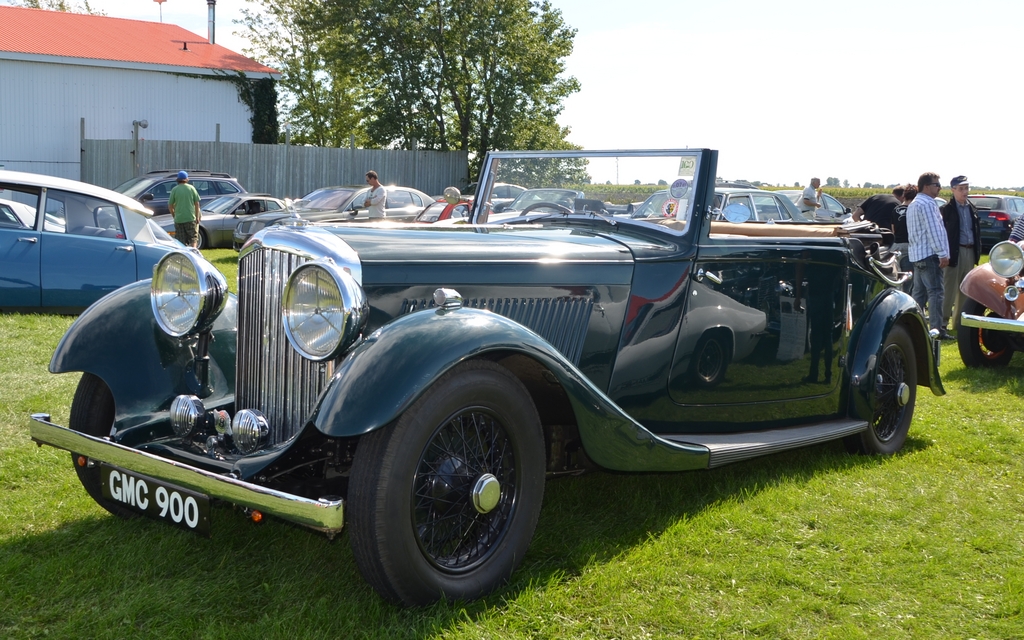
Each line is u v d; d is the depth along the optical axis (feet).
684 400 11.80
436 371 7.91
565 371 8.95
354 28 85.56
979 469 13.79
